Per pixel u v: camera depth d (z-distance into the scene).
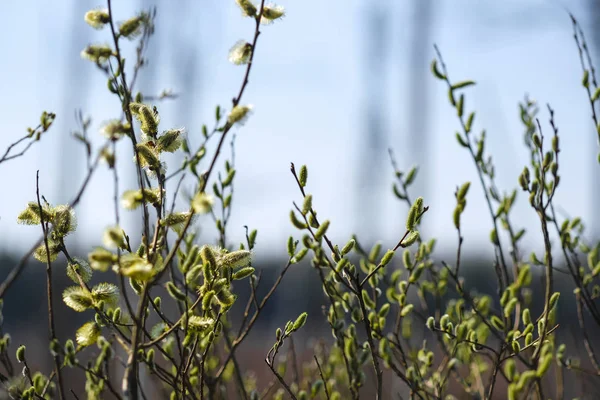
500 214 2.33
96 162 2.05
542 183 2.21
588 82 2.30
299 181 2.11
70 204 2.08
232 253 2.08
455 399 2.52
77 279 2.08
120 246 2.03
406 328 2.46
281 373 2.40
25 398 2.11
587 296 2.33
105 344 2.03
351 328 2.27
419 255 2.28
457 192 2.22
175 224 2.04
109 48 2.11
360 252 2.35
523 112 2.44
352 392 2.24
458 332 2.19
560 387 2.42
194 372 2.23
